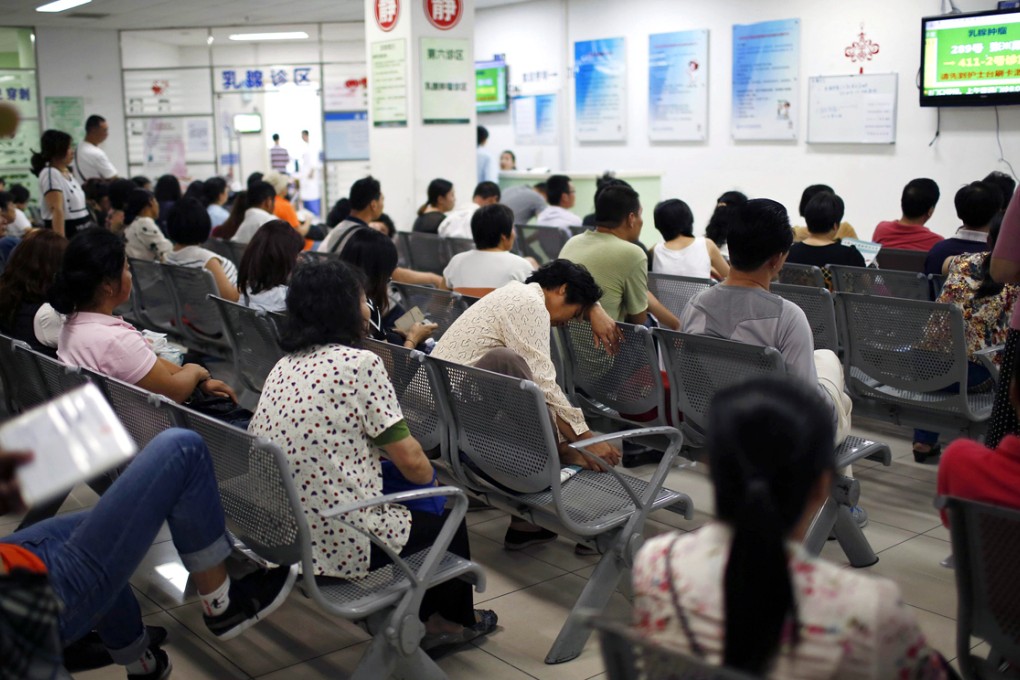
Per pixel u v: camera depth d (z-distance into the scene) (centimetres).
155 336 332
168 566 316
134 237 569
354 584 214
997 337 339
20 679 143
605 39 1105
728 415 114
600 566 250
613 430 350
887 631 107
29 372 296
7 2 1116
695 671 101
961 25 762
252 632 270
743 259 281
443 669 246
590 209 973
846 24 866
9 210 657
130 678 238
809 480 111
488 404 251
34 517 303
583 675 242
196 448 198
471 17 870
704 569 115
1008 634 159
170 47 1476
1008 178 532
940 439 431
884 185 859
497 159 1293
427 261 677
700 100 1012
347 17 1290
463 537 246
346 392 211
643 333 307
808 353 273
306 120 1527
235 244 607
